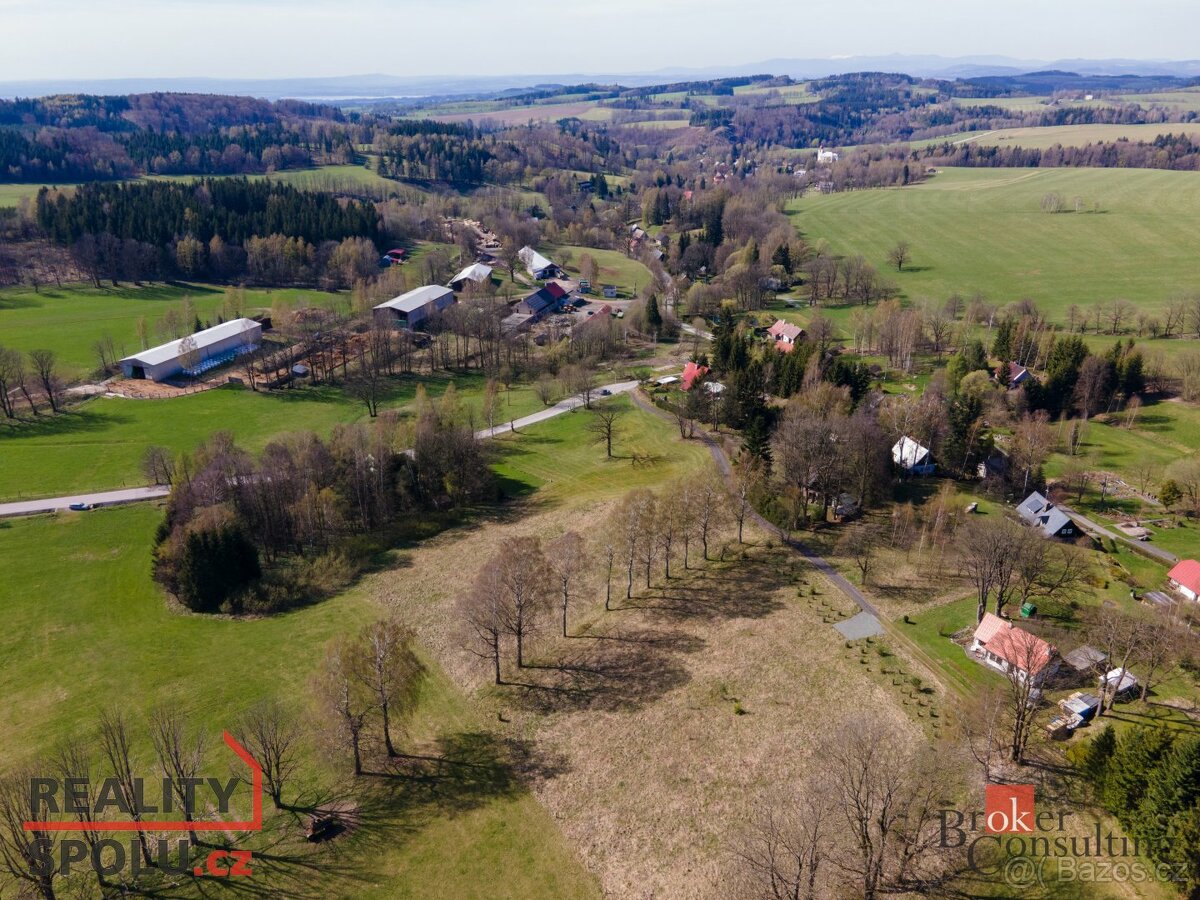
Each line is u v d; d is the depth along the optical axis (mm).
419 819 64500
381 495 120625
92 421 160500
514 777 68938
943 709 73625
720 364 171625
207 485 110312
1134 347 165875
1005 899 54125
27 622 93688
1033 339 178000
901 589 95312
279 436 149500
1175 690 73750
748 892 56219
